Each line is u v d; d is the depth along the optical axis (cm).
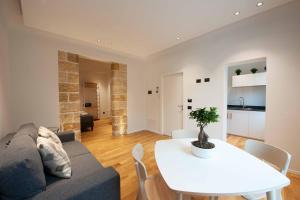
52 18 249
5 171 96
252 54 273
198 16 246
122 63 472
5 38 257
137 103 516
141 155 146
